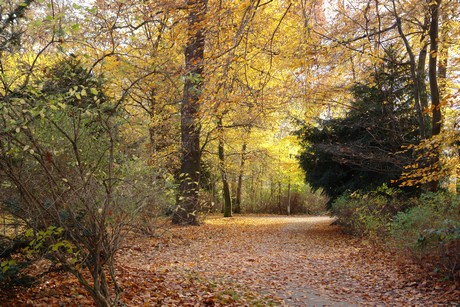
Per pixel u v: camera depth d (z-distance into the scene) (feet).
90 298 19.11
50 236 13.67
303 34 29.14
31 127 13.92
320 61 34.53
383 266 32.35
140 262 32.22
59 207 14.75
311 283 27.94
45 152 14.01
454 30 42.39
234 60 25.04
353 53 40.60
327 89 44.06
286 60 31.71
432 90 39.09
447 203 31.81
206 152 74.79
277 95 35.19
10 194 14.44
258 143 88.99
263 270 32.01
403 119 51.08
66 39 15.81
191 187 61.72
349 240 51.80
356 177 57.47
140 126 24.57
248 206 139.95
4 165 13.83
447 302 21.50
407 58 52.29
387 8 40.14
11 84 14.06
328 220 95.20
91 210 14.07
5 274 15.99
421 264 27.14
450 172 36.40
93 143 15.93
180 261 34.47
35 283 18.90
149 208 20.54
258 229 67.82
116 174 16.92
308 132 59.47
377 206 47.88
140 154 21.89
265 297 23.38
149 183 18.95
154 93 45.65
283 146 99.76
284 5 30.01
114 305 15.39
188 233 54.19
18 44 17.19
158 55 27.32
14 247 16.48
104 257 16.07
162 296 21.03
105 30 21.49
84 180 14.28
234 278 28.25
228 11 25.27
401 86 50.83
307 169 63.62
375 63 45.55
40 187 14.58
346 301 23.17
